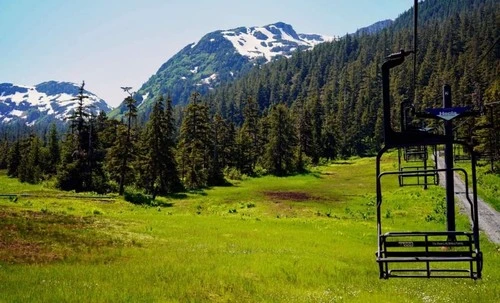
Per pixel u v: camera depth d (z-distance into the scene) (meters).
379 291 16.25
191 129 89.56
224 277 18.02
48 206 45.97
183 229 34.62
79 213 42.19
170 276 17.92
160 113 76.38
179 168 85.44
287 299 14.65
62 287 15.21
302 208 59.84
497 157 78.31
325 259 23.67
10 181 100.19
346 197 69.06
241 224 40.72
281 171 105.00
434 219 47.12
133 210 53.91
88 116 78.69
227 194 74.06
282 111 107.06
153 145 74.25
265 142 119.62
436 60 191.25
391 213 52.12
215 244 28.16
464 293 15.52
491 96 87.44
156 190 75.44
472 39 194.50
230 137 105.56
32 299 13.50
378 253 10.65
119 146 71.38
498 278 19.22
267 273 19.23
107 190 75.75
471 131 77.56
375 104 168.12
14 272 18.11
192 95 91.12
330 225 42.97
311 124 127.81
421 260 10.15
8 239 24.52
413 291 16.09
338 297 14.89
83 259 21.95
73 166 74.25
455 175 75.19
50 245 24.45
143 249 25.53
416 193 63.34
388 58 10.60
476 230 10.31
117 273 18.22
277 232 35.94
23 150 118.06
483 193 59.41
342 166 119.19
